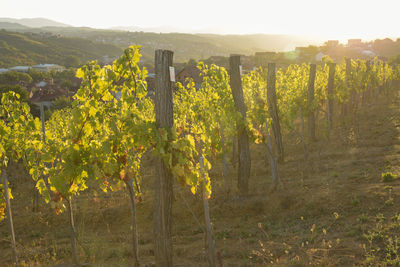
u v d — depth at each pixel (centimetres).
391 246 615
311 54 15662
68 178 665
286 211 995
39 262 852
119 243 936
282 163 1614
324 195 991
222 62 16450
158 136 575
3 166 880
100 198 1389
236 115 1148
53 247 948
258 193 1198
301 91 1891
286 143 2092
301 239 752
